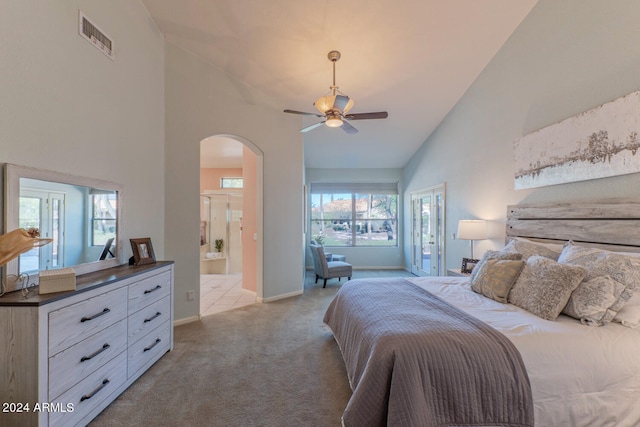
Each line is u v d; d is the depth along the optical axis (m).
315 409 1.93
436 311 1.94
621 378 1.49
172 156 3.41
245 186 4.97
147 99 3.04
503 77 3.48
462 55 3.61
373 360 1.50
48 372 1.50
